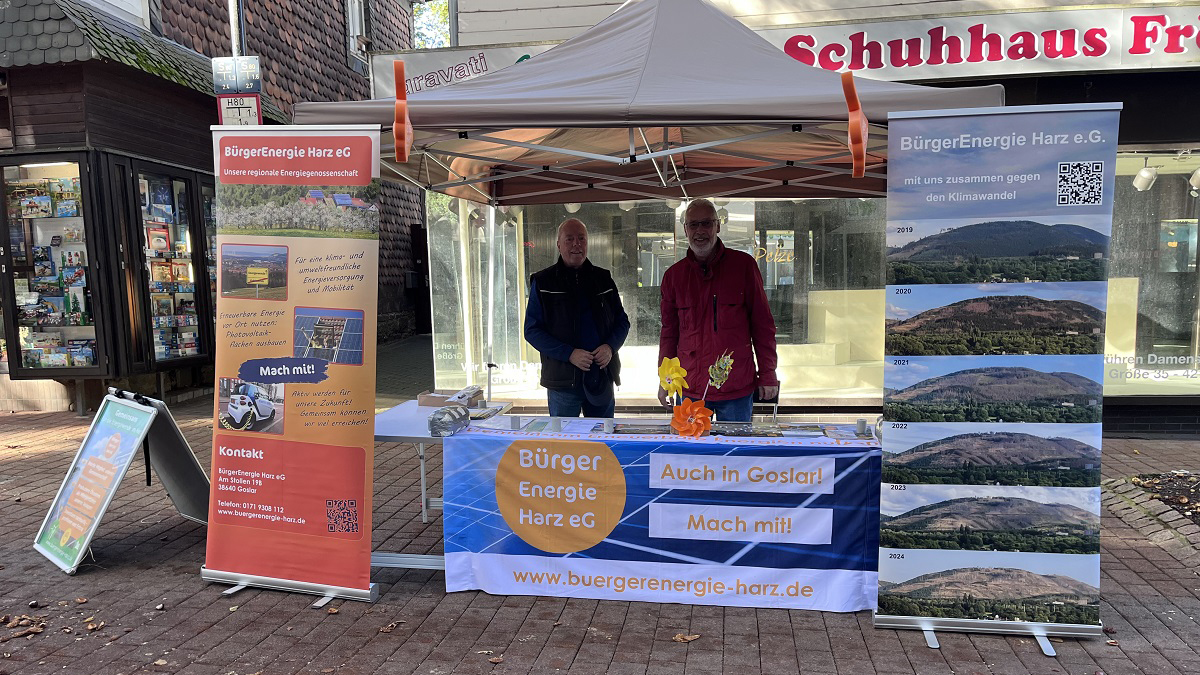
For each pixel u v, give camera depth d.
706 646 3.15
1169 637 3.21
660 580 3.54
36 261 7.68
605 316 4.69
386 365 11.80
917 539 3.25
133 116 7.91
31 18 7.04
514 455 3.58
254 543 3.74
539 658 3.07
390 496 5.29
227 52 9.80
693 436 3.53
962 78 6.45
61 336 7.71
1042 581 3.20
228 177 3.58
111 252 7.58
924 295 3.17
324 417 3.58
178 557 4.19
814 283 8.04
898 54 6.46
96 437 4.26
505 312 8.30
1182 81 6.47
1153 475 5.31
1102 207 3.05
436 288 8.32
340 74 13.16
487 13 7.26
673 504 3.48
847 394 8.09
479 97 3.38
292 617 3.45
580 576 3.59
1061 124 3.04
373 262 3.49
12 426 7.48
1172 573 3.90
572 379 4.64
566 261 4.63
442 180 5.10
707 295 4.26
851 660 3.04
